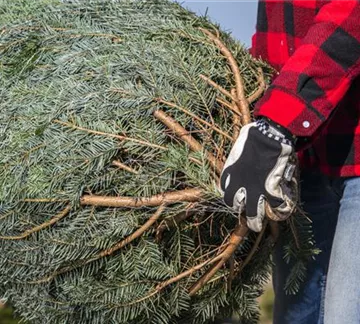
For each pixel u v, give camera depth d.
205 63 2.01
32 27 2.17
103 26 2.12
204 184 1.86
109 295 1.94
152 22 2.10
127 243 1.92
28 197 1.93
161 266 1.92
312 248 2.14
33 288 2.04
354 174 2.13
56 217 1.92
